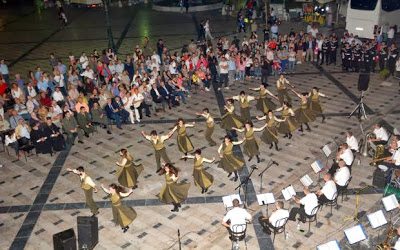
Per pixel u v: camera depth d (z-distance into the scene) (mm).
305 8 37656
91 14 44625
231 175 15344
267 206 12797
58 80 22469
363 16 31094
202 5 43781
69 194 14797
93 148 17750
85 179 13094
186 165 16156
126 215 12781
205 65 23094
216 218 13203
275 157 16359
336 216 13031
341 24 36812
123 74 22219
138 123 19797
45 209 14055
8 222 13484
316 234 12367
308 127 18234
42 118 18344
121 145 17891
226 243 12180
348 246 11867
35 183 15516
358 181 14625
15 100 19594
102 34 35812
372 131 17703
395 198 11938
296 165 15773
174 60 23031
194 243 12227
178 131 16250
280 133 18141
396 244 11031
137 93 19797
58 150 17547
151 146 17688
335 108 20297
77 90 21656
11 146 17750
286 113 17375
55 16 44406
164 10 44219
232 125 17922
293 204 13656
